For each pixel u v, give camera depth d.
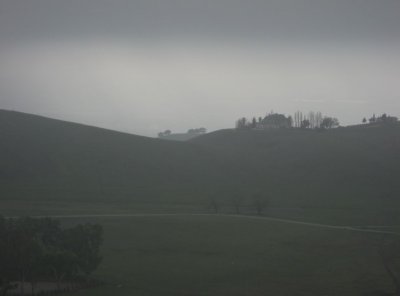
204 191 152.62
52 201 131.12
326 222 111.81
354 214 122.19
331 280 64.06
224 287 60.59
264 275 66.62
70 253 56.78
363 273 67.12
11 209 113.88
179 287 60.19
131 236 88.31
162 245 83.25
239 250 81.06
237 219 104.69
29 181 147.88
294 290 59.44
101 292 55.94
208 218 104.88
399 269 68.75
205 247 82.69
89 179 154.38
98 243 62.38
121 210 120.06
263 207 127.50
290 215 121.06
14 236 54.88
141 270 68.19
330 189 152.75
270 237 89.81
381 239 86.56
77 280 60.38
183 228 95.19
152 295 55.75
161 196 144.62
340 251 79.88
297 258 76.12
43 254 55.50
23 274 55.50
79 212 112.31
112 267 69.25
